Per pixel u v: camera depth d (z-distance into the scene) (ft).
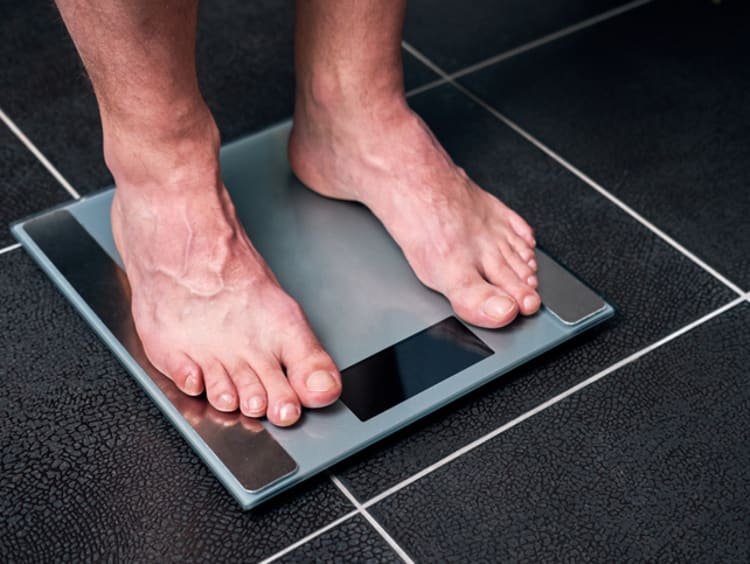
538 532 3.27
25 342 3.80
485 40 5.35
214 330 3.52
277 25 5.42
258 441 3.40
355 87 3.89
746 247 4.27
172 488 3.37
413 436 3.54
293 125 4.28
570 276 3.98
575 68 5.17
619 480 3.42
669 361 3.81
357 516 3.31
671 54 5.26
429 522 3.29
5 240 4.21
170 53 3.28
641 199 4.48
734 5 5.57
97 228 4.17
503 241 3.93
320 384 3.43
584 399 3.67
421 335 3.78
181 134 3.48
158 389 3.56
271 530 3.27
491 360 3.70
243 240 3.68
